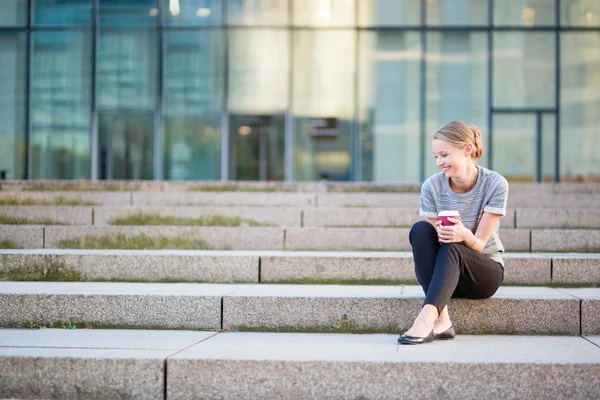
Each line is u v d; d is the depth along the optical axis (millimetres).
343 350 3248
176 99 14367
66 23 14453
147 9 14422
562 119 14195
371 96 14289
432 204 3715
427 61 14250
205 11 14414
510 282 4535
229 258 4645
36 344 3381
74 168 14430
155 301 3857
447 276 3369
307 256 4621
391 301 3756
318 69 14336
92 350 3234
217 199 7512
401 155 14219
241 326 3818
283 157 14305
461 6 14266
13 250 5246
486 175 3627
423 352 3188
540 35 14219
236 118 14352
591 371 2941
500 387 2961
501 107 14227
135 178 14383
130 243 5570
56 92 14445
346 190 9008
